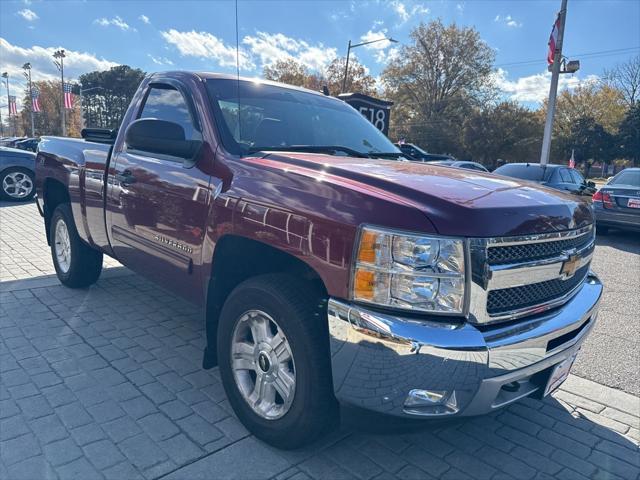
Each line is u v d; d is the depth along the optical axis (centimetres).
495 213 209
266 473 242
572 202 264
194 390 315
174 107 339
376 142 380
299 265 259
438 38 5216
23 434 261
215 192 272
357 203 211
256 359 260
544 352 225
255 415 260
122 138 374
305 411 231
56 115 7394
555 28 1698
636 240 1015
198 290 296
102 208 389
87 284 490
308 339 226
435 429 216
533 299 230
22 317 422
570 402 331
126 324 415
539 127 5122
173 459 247
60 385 313
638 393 347
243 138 302
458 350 193
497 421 303
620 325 489
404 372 196
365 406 211
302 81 5300
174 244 307
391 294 198
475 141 5091
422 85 5375
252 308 252
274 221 236
